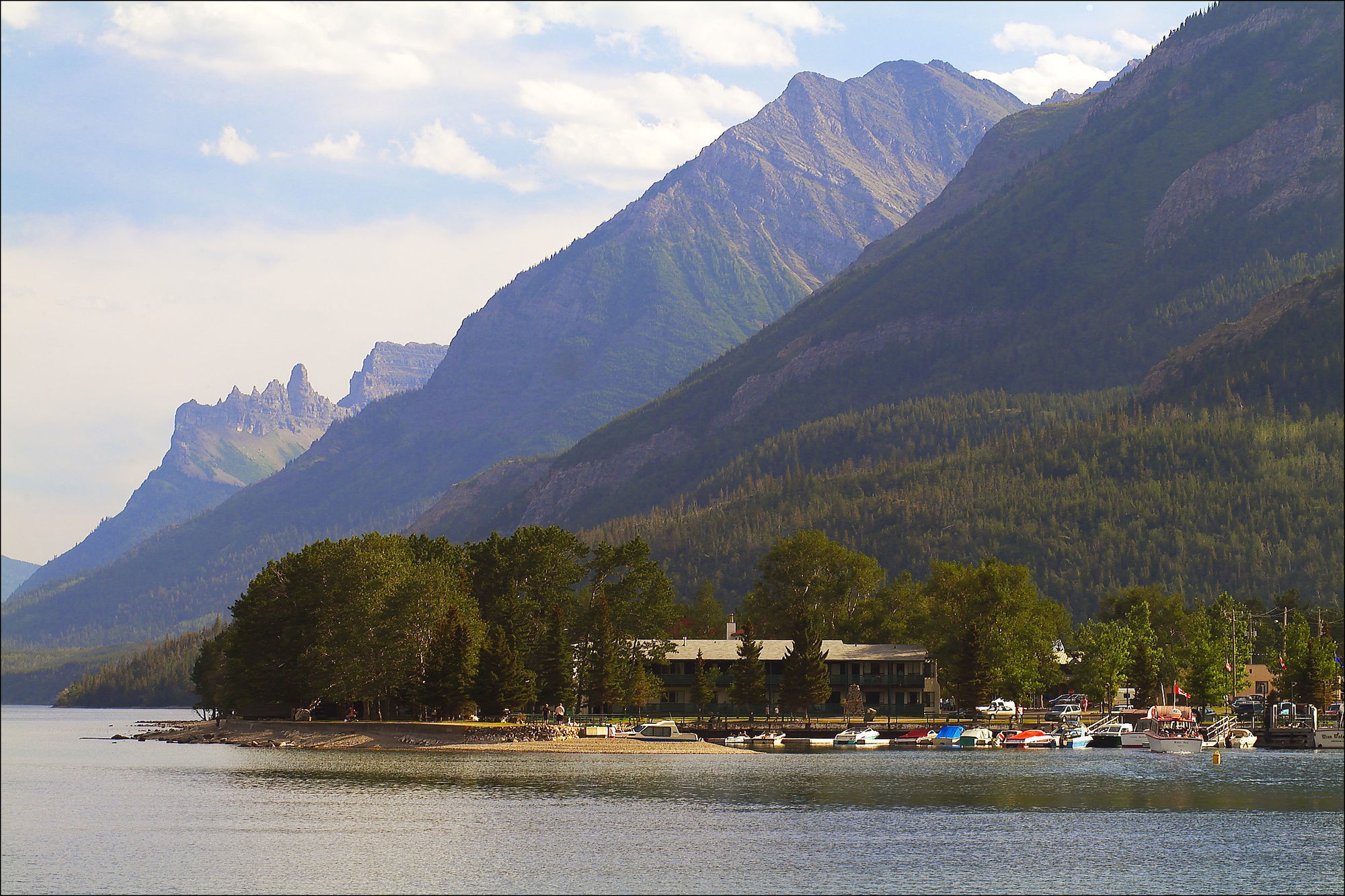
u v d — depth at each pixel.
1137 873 112.88
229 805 144.00
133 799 149.62
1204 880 110.81
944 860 117.19
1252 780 175.50
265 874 110.06
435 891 105.12
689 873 111.12
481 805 144.50
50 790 157.62
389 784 161.12
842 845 123.19
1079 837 128.62
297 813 138.38
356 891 105.12
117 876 109.38
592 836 126.38
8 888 105.38
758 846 121.94
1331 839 128.62
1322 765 198.38
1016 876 111.50
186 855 117.00
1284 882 110.31
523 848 120.19
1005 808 146.38
